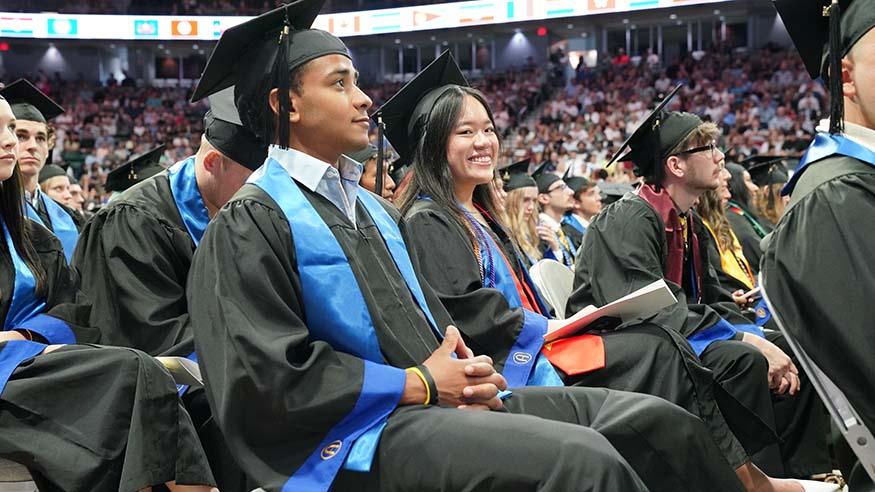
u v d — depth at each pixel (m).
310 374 2.22
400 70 34.72
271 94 2.58
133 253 3.48
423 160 3.60
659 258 4.04
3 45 33.84
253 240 2.34
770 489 3.60
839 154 2.27
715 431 3.52
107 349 2.80
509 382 3.14
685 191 4.23
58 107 5.20
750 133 23.05
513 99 30.00
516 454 2.11
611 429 2.50
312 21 2.68
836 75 2.30
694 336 3.91
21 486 2.90
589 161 23.23
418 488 2.18
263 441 2.25
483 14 28.03
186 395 3.42
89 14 31.30
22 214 3.15
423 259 3.35
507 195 6.60
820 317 2.13
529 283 3.79
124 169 6.45
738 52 28.62
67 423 2.71
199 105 32.50
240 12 32.34
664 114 4.23
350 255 2.47
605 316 3.46
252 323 2.26
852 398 2.13
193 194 3.68
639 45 31.84
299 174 2.53
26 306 3.12
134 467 2.63
